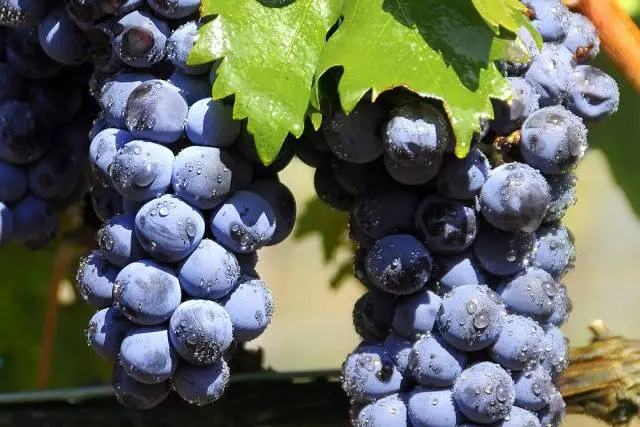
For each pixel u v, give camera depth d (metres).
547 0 0.62
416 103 0.58
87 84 0.65
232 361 0.69
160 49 0.59
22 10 0.62
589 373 0.66
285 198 0.61
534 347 0.59
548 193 0.59
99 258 0.60
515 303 0.60
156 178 0.58
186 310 0.58
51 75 0.64
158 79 0.60
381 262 0.59
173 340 0.59
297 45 0.59
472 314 0.59
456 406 0.59
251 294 0.59
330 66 0.58
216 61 0.59
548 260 0.60
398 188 0.60
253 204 0.59
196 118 0.59
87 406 0.68
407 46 0.58
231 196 0.59
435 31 0.58
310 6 0.59
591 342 0.67
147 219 0.58
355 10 0.59
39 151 0.65
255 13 0.59
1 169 0.65
